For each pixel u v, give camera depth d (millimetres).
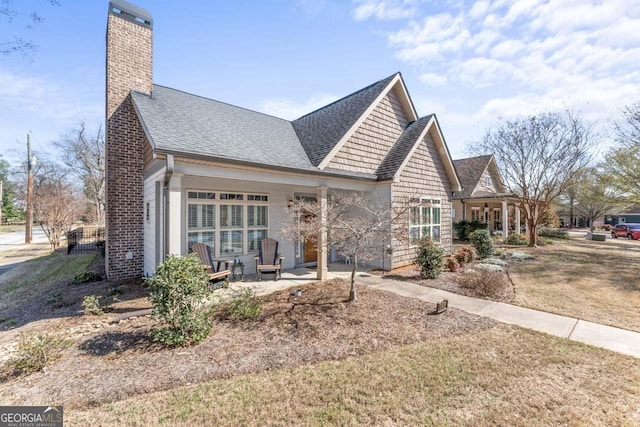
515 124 16047
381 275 8867
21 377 3463
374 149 10727
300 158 8742
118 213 8211
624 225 25953
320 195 8305
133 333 4664
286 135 10672
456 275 8836
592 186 18234
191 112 8438
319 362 3801
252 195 9117
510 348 4156
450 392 3141
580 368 3625
